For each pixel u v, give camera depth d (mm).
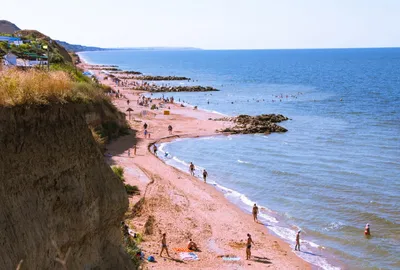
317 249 27906
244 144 57469
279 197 37406
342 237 29469
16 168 11445
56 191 12508
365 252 27375
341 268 25406
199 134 62906
